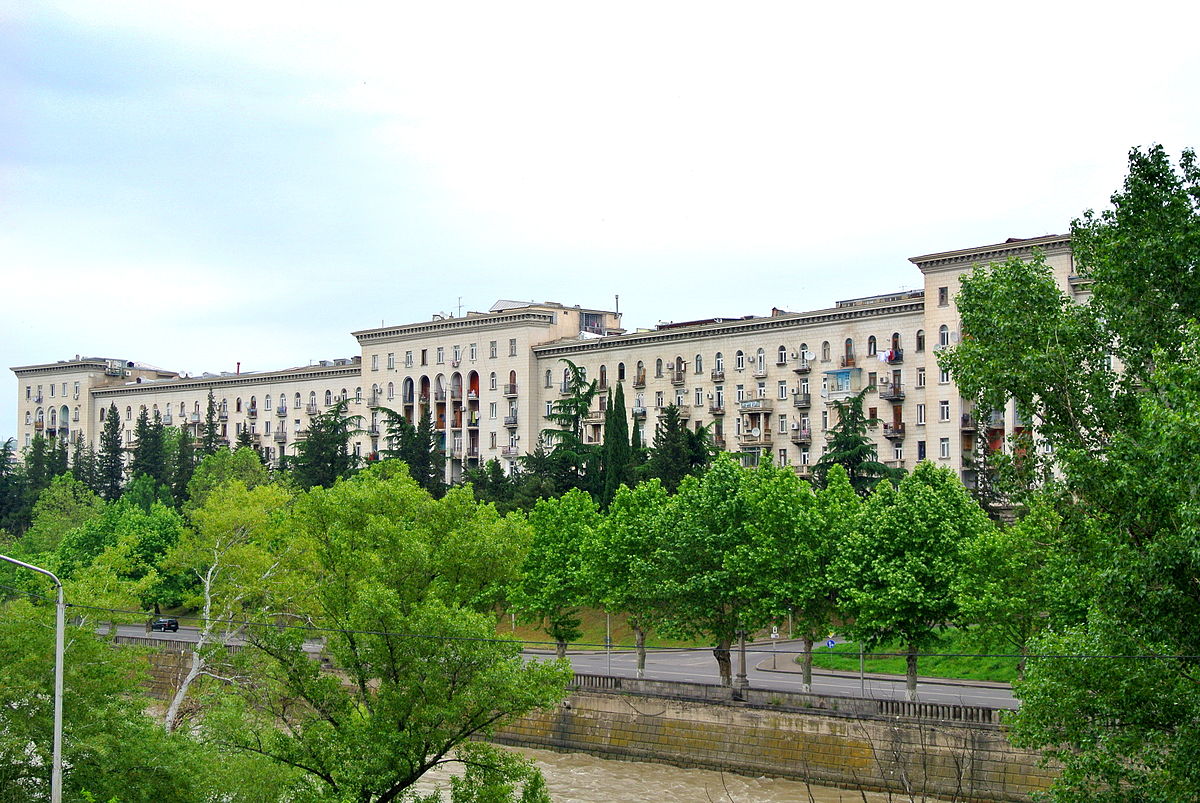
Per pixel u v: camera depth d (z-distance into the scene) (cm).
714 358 13562
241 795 4128
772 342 13038
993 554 6200
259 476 13775
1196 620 3241
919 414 11712
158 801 4109
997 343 3844
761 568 7031
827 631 7056
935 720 5859
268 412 18712
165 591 10544
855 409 10494
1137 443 3397
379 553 4897
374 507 5091
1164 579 3212
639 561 7506
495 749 4644
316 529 5138
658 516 7856
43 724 4122
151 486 14825
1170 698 3334
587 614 10550
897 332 11994
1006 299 3831
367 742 4312
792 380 12850
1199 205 3766
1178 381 3269
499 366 15412
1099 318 3812
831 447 10581
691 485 8162
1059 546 3800
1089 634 3469
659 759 6762
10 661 4291
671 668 8512
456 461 15762
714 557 7231
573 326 15712
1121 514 3412
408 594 4878
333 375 17788
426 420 13725
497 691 4356
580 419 13525
